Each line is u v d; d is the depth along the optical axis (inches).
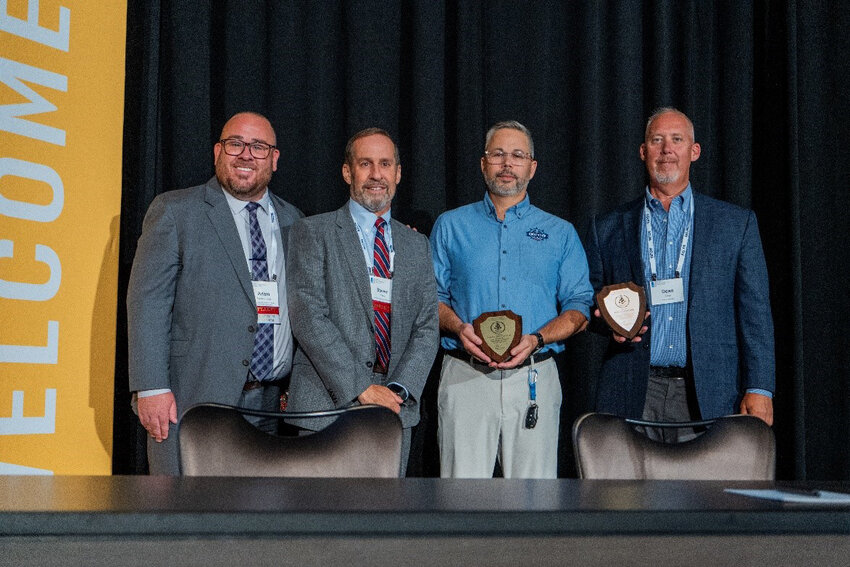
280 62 151.9
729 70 165.9
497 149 134.1
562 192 161.6
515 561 39.2
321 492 47.9
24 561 37.2
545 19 160.6
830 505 45.5
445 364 132.3
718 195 166.7
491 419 127.8
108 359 124.2
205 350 113.3
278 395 123.1
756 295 129.5
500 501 44.8
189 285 115.0
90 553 37.5
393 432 71.7
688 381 129.0
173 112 145.1
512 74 159.8
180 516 38.5
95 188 122.6
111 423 124.1
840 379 166.2
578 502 44.8
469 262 133.3
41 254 114.7
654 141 135.1
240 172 120.3
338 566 38.1
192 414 66.9
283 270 122.6
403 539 38.7
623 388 128.4
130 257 141.9
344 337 115.4
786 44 164.2
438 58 155.4
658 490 51.9
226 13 150.2
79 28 120.9
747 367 128.6
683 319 129.2
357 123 154.5
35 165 114.2
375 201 123.8
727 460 77.9
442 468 130.5
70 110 119.3
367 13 155.6
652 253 133.6
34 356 113.5
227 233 117.4
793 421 158.9
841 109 169.0
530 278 131.8
